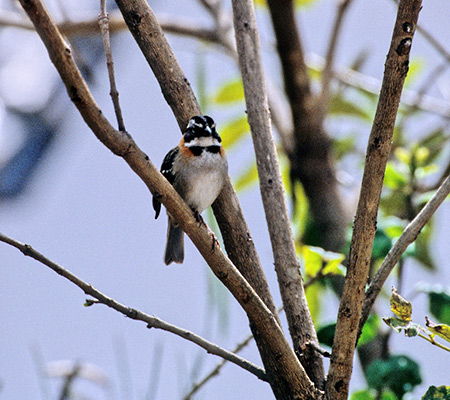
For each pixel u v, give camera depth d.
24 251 5.46
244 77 7.02
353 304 5.52
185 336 5.99
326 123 11.30
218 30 12.01
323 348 6.70
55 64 4.64
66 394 7.05
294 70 10.45
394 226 7.71
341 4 10.55
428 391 5.80
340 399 5.68
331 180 10.44
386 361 7.06
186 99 6.79
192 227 5.59
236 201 6.84
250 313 5.71
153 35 6.73
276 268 6.50
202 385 6.59
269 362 6.03
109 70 5.17
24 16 11.16
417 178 8.79
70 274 5.57
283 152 11.29
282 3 10.18
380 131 5.37
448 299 7.56
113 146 5.15
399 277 7.60
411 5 5.10
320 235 10.16
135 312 5.80
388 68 5.25
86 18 11.56
